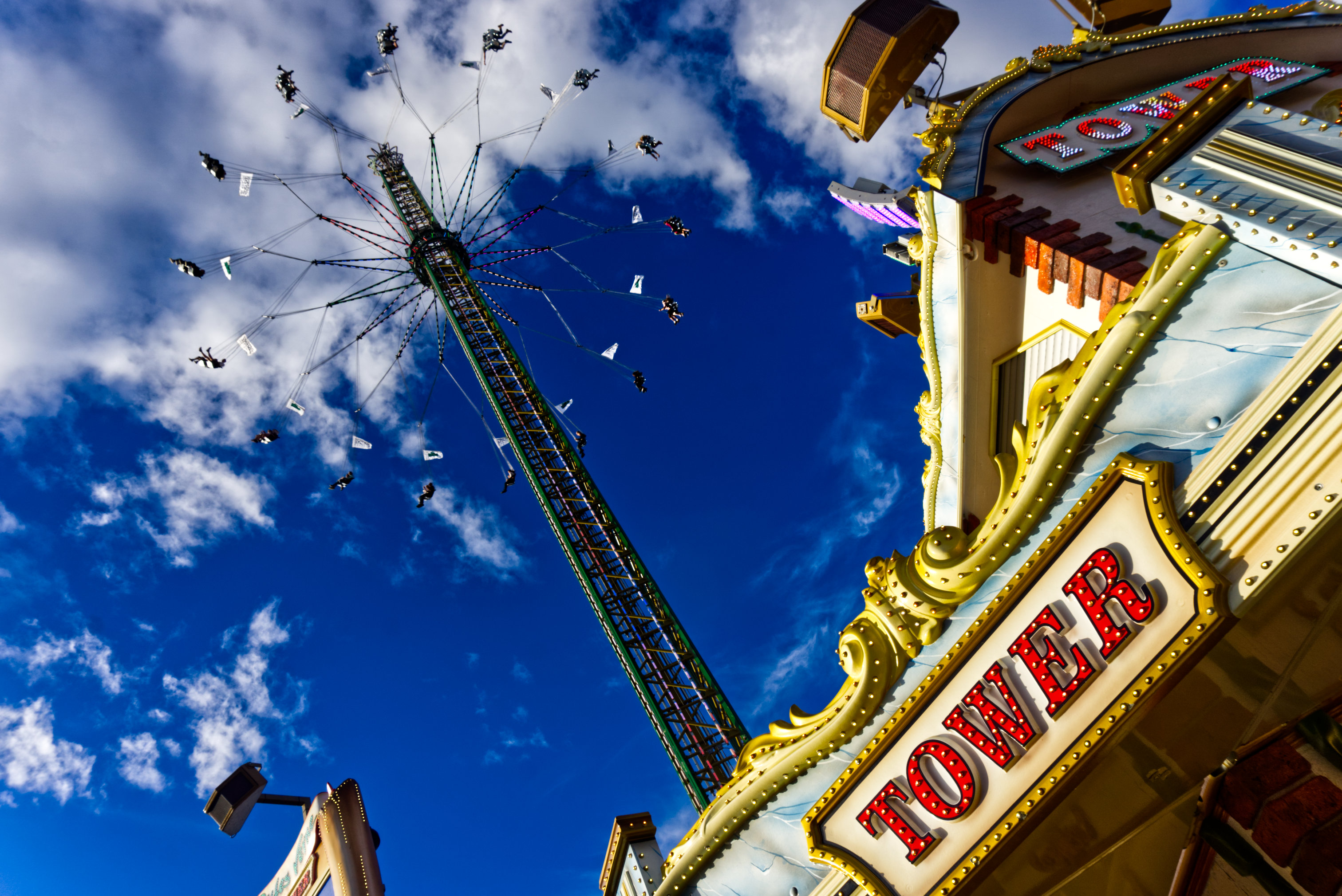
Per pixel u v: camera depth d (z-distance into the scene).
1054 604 10.78
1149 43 22.22
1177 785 10.36
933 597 12.00
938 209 19.31
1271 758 9.73
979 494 21.03
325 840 15.02
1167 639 9.84
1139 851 10.70
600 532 33.84
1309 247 9.75
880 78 21.69
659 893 13.95
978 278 18.72
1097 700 10.30
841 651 12.77
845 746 12.50
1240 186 10.88
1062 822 10.67
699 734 27.36
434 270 45.56
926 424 21.95
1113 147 17.97
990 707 11.09
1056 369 11.77
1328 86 19.25
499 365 41.09
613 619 30.78
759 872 13.13
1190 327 10.66
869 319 23.39
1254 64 20.27
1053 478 11.35
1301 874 8.84
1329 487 9.12
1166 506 10.01
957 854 11.12
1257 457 9.62
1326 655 9.55
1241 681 9.77
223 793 15.27
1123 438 10.92
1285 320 9.86
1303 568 9.28
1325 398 9.23
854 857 12.05
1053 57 22.59
